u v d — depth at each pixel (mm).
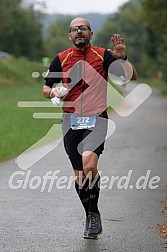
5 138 27891
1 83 78812
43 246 10875
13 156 22219
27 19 129125
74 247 10844
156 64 120375
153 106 58750
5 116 39219
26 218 12781
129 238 11484
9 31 113500
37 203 14219
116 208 13953
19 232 11719
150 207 14125
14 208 13672
